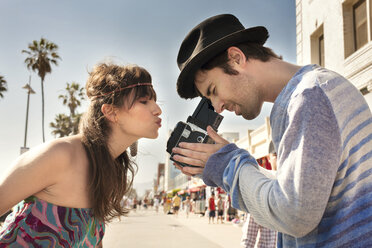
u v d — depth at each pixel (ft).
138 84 5.37
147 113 5.35
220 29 5.09
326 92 3.59
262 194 3.56
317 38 31.37
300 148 3.30
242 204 3.92
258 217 3.74
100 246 5.40
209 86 5.02
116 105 5.23
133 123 5.29
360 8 25.12
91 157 4.88
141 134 5.35
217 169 4.28
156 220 66.74
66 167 4.56
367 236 3.48
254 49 4.72
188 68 4.96
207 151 4.57
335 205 3.61
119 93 5.23
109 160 5.03
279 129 3.96
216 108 5.06
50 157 4.39
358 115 3.70
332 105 3.54
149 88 5.49
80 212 4.66
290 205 3.22
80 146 4.94
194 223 57.57
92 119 5.16
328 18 28.17
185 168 4.70
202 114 5.46
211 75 4.92
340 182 3.55
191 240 31.32
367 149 3.69
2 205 4.09
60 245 4.39
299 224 3.25
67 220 4.52
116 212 5.82
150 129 5.38
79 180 4.70
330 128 3.36
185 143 4.74
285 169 3.40
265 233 10.07
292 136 3.46
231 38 4.63
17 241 4.23
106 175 4.93
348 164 3.60
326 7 28.58
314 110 3.40
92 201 4.79
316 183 3.16
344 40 25.88
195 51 5.14
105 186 4.91
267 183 3.64
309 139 3.29
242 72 4.67
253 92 4.68
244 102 4.77
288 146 3.47
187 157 4.70
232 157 4.22
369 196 3.59
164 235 35.91
